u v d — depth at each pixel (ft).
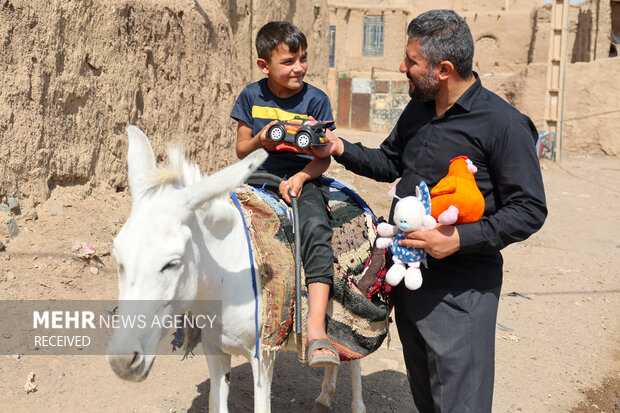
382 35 112.68
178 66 23.75
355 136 78.33
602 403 15.72
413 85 9.32
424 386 10.44
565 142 87.10
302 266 9.74
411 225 8.56
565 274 26.73
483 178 9.12
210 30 25.70
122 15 21.24
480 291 9.28
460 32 8.84
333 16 111.75
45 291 15.99
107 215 19.63
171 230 7.30
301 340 9.48
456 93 9.14
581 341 19.56
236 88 27.22
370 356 16.87
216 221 8.68
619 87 84.89
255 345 9.41
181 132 23.72
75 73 19.49
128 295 6.97
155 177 7.61
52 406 12.31
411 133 9.87
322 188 10.76
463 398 9.18
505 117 8.82
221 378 10.03
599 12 102.83
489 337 9.30
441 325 9.30
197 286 7.97
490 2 113.60
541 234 33.99
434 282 9.38
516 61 107.86
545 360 17.92
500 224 8.54
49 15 18.66
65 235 17.89
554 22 68.03
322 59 52.95
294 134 9.80
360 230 10.82
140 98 22.06
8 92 17.75
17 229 17.30
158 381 13.82
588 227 36.50
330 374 13.08
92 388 13.12
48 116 18.84
